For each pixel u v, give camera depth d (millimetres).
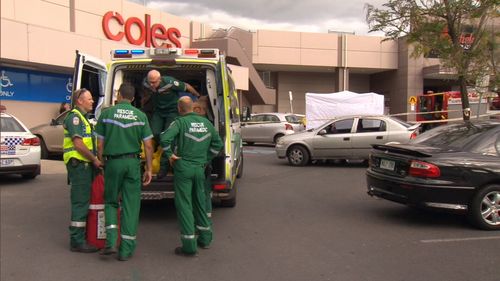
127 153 5438
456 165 6707
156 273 5070
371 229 6922
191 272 5102
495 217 6801
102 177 5781
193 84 8484
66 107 18484
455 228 6961
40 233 6664
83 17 22594
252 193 9828
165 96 7379
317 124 20250
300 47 35125
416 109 23109
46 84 20422
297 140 14305
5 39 16922
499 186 6773
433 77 35812
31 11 20125
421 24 13625
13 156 10414
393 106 37250
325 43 35500
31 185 10594
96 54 21047
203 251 5852
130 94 5594
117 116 5426
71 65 19641
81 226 5754
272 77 38969
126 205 5492
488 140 7031
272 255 5691
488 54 13352
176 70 7688
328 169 13672
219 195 7172
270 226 7094
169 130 5559
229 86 7770
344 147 13844
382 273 5055
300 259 5535
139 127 5531
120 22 24500
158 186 6953
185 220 5574
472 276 4957
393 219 7535
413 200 6875
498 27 14250
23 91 19375
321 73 39531
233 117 8250
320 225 7160
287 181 11445
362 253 5762
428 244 6137
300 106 39219
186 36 29625
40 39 18266
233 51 30281
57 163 14086
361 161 15367
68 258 5566
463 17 13219
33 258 5562
